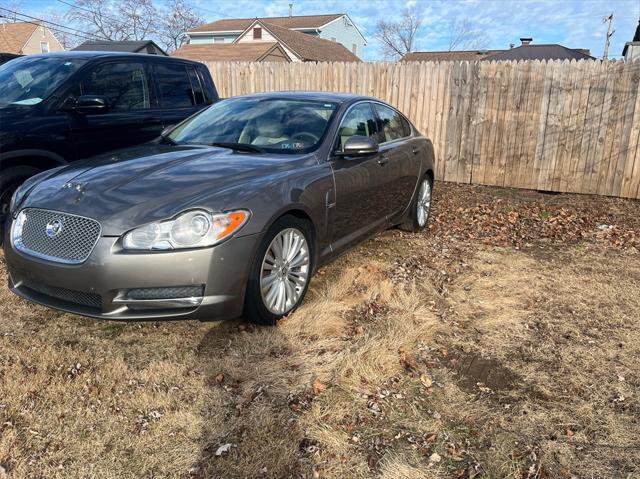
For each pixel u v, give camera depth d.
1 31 41.34
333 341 3.46
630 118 7.80
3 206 4.62
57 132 4.93
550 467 2.42
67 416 2.67
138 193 3.19
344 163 4.23
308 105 4.62
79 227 3.06
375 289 4.29
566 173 8.38
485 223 6.78
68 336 3.44
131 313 3.04
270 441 2.53
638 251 5.64
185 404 2.79
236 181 3.41
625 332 3.73
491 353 3.41
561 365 3.28
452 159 9.10
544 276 4.80
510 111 8.50
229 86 10.55
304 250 3.80
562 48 23.34
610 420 2.75
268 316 3.52
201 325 3.61
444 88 8.88
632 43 14.48
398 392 2.95
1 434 2.51
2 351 3.23
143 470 2.34
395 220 5.49
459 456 2.48
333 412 2.75
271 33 35.41
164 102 6.23
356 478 2.33
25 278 3.29
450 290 4.43
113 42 21.03
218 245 3.07
